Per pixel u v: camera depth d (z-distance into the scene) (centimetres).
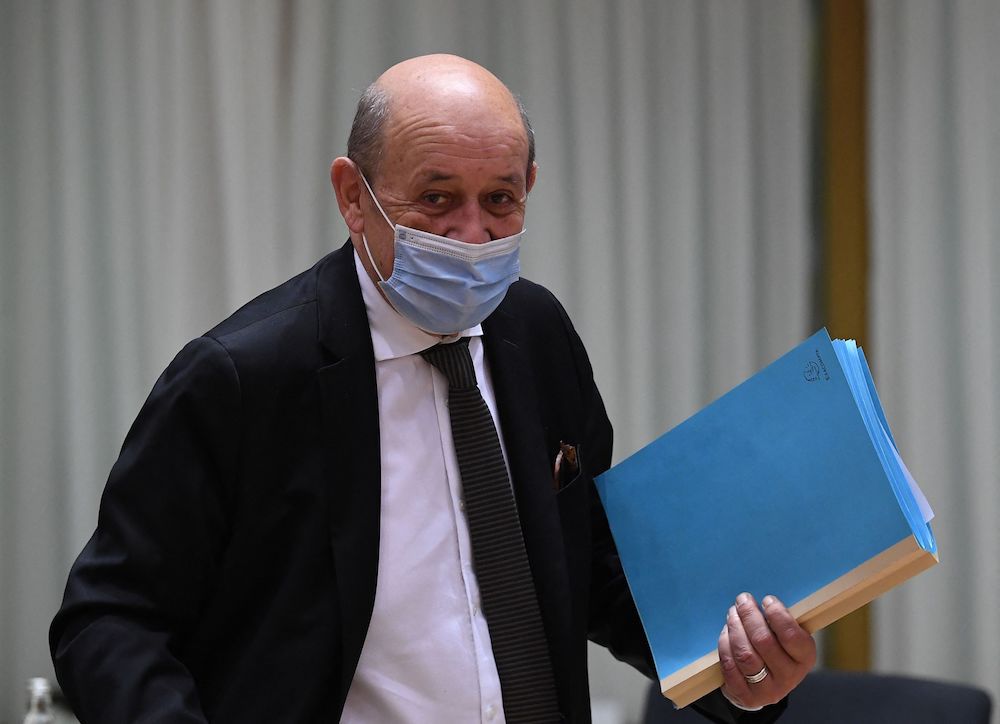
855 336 1343
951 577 1309
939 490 1309
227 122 1316
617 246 1340
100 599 514
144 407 543
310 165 1320
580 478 596
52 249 1326
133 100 1321
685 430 584
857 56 1337
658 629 564
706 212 1348
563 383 616
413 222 523
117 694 490
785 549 535
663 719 875
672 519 576
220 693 531
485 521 559
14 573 1327
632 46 1332
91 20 1321
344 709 535
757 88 1347
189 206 1317
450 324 541
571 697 555
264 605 537
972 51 1290
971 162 1291
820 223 1348
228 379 529
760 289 1355
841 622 1341
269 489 534
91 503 1323
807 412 542
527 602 557
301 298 563
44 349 1325
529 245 1332
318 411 540
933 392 1309
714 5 1340
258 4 1320
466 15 1326
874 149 1321
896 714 819
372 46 1320
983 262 1289
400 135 521
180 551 525
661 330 1348
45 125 1324
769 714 573
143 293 1323
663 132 1342
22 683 1324
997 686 1291
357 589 525
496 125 521
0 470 1328
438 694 539
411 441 560
